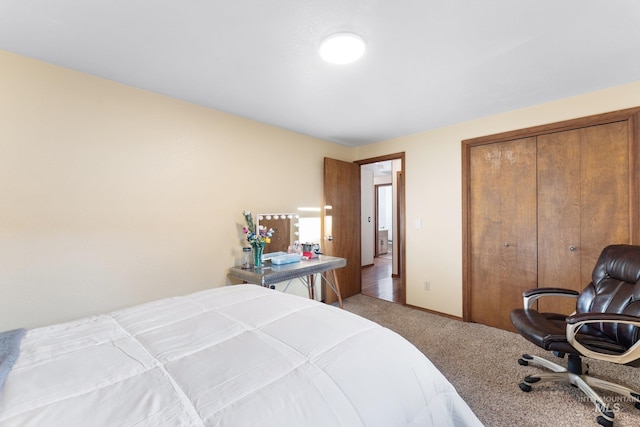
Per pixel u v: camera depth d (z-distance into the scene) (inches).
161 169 93.2
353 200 163.2
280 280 100.0
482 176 119.0
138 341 43.0
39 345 41.6
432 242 132.7
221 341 42.6
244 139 116.1
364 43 65.1
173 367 35.5
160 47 67.3
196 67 76.5
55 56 70.7
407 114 112.8
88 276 78.9
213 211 106.2
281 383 32.2
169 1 52.2
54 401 28.9
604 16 56.7
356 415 29.9
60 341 43.0
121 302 84.6
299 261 120.0
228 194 110.7
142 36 63.1
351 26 59.8
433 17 57.0
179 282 97.0
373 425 30.2
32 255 70.9
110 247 82.7
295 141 136.3
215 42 65.5
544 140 103.8
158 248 92.2
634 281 68.2
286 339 42.5
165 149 94.2
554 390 72.5
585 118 94.0
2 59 67.6
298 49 68.3
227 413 27.4
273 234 125.4
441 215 129.6
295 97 96.1
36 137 71.5
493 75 81.5
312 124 125.3
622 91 88.1
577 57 72.2
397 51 69.1
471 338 104.9
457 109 107.9
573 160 98.1
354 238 163.5
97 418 26.5
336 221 152.1
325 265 117.3
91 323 50.3
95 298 80.0
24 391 30.2
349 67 76.7
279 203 129.0
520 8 54.6
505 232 113.3
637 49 68.4
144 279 89.2
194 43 65.8
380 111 109.6
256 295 65.9
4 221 67.4
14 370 34.4
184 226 98.4
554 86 89.0
